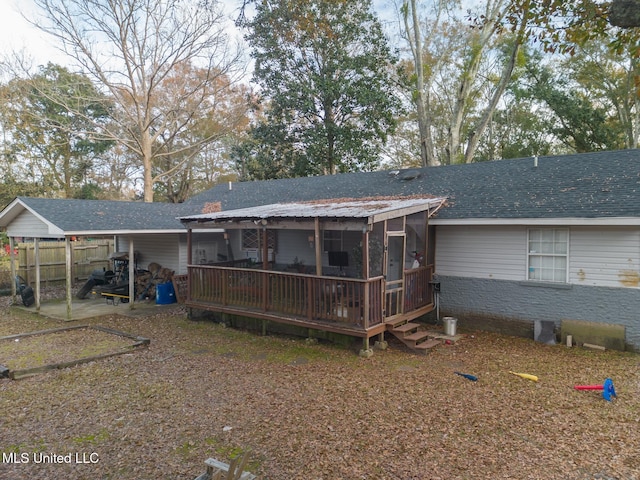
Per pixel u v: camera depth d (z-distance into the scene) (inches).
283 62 967.6
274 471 169.9
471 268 417.1
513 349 347.6
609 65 1004.6
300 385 267.4
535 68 1058.7
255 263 563.5
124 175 1348.4
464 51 924.6
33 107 1055.6
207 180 1439.5
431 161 791.1
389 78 969.5
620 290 340.2
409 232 432.8
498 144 1225.4
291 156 1037.8
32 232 501.0
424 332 366.3
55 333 400.2
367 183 564.7
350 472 168.9
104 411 228.2
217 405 236.1
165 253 606.9
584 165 422.3
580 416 219.6
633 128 997.2
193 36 967.6
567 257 365.7
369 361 318.3
